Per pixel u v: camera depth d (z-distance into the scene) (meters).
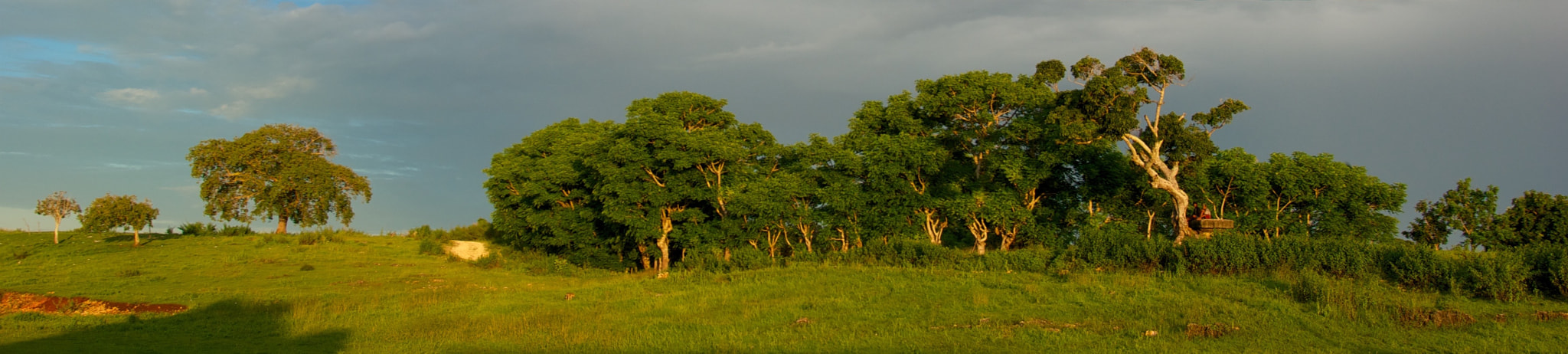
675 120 31.75
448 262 38.34
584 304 20.47
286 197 46.94
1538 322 14.38
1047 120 24.59
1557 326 14.03
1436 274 17.66
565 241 35.47
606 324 17.03
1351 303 15.12
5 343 14.98
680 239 32.03
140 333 16.56
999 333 14.38
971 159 33.34
